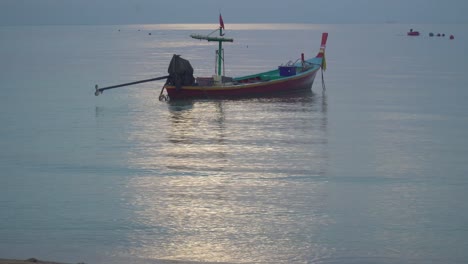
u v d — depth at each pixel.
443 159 32.59
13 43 180.88
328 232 22.08
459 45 160.88
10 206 24.88
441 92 59.25
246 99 53.69
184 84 52.22
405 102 52.62
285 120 43.94
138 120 44.16
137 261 19.56
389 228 22.52
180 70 51.88
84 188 27.30
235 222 22.97
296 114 46.44
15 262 17.22
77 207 24.70
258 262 19.58
